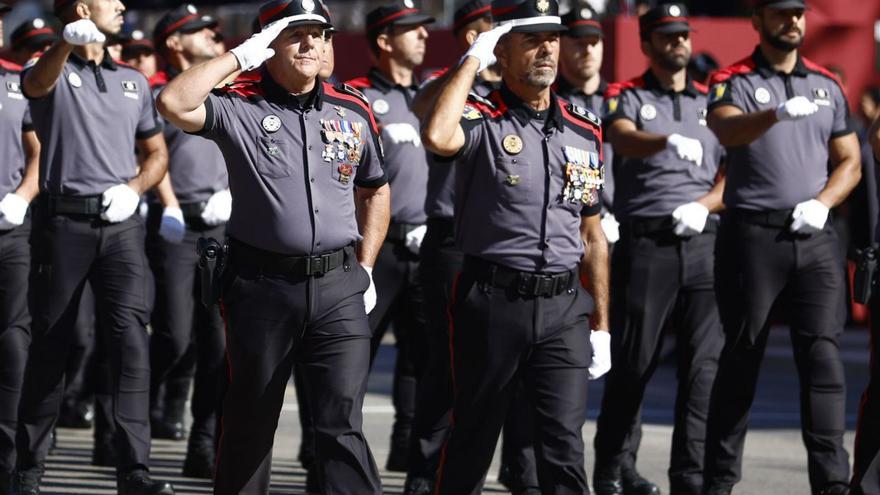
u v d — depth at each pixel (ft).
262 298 64.69
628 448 92.17
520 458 86.84
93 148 84.74
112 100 85.66
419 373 98.58
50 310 84.48
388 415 129.08
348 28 206.49
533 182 67.00
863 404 77.20
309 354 65.51
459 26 99.14
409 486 90.07
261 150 64.59
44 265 84.43
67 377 108.27
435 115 64.69
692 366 90.63
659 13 94.73
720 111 87.30
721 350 89.61
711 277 91.81
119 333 84.58
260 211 64.59
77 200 84.23
